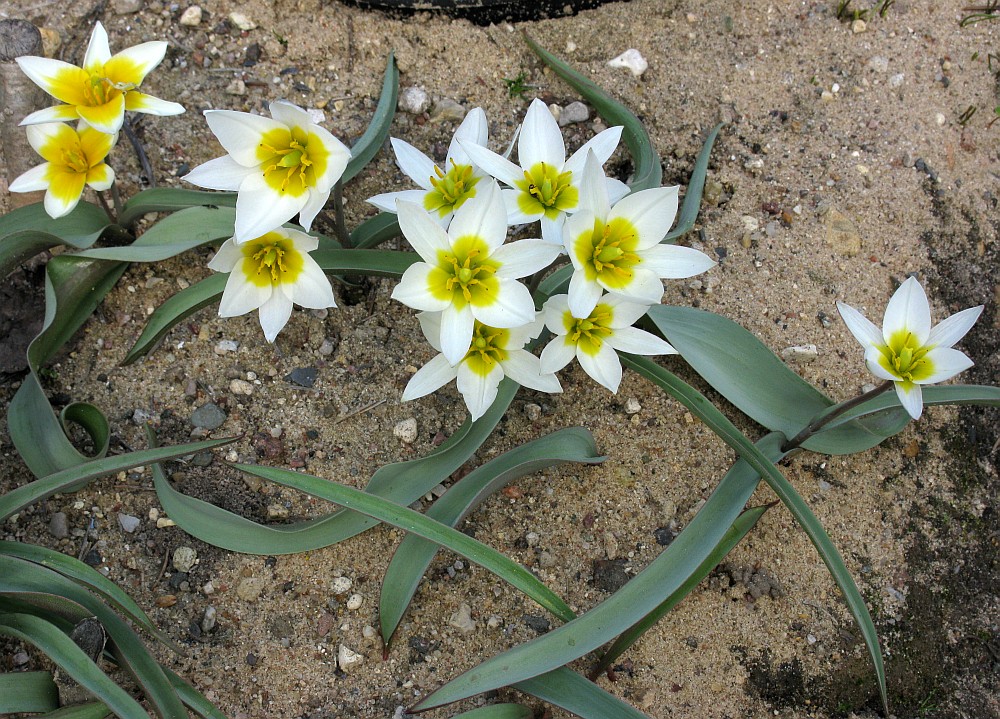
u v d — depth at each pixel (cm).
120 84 56
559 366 55
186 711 54
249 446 60
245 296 56
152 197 60
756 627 59
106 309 61
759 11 69
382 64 66
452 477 60
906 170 66
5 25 62
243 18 66
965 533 61
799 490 60
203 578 58
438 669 58
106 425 58
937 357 54
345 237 60
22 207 60
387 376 61
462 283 53
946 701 59
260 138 54
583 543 59
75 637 53
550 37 68
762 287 64
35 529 58
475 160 55
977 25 70
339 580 58
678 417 61
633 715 54
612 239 53
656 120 67
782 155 66
